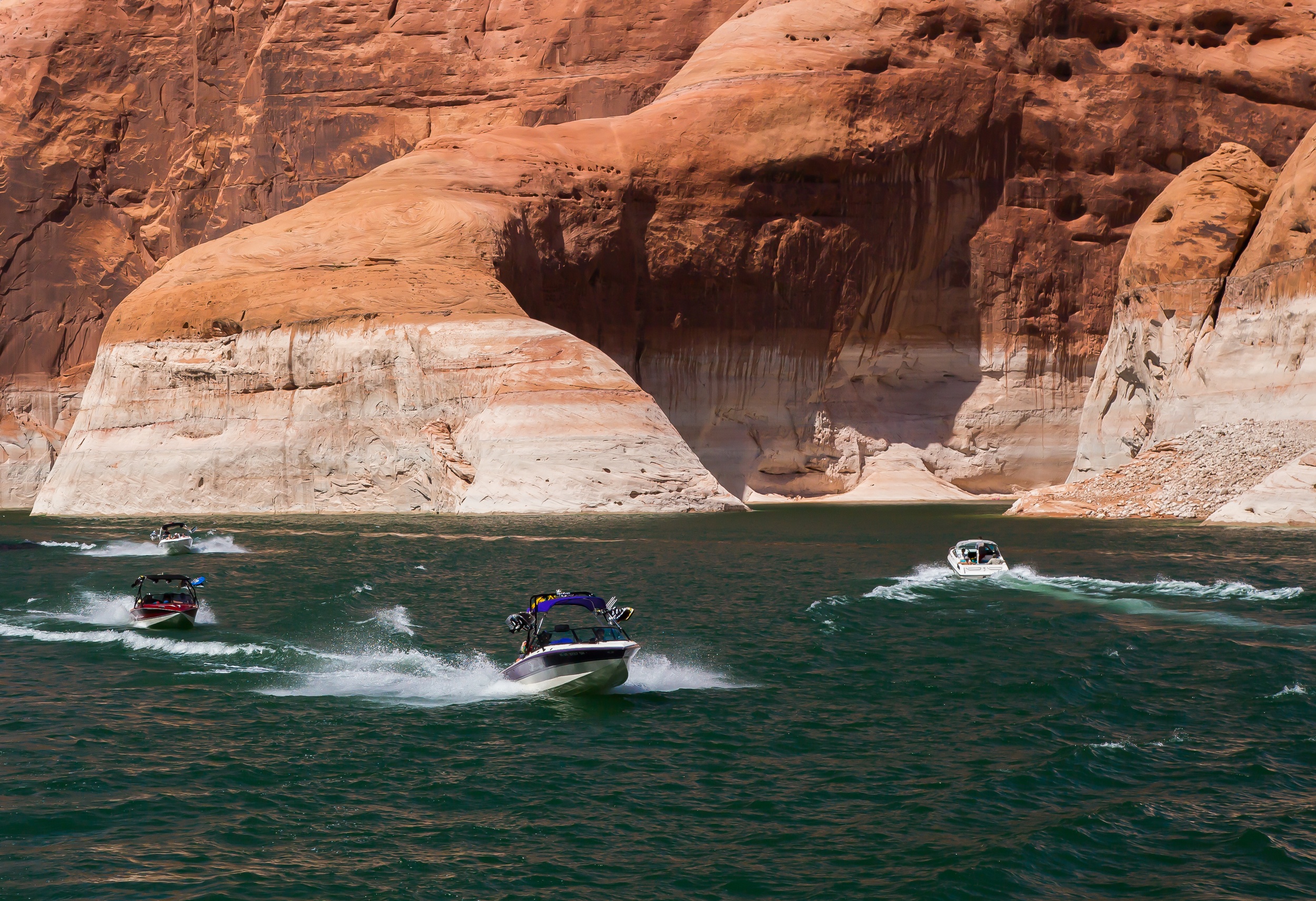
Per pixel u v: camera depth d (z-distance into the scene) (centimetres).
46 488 13100
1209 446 10281
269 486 12150
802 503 14525
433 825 2281
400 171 14088
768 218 14775
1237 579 5638
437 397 11806
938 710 3134
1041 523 9531
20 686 3531
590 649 3303
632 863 2084
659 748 2805
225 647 4159
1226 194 11331
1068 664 3688
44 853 2127
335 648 4128
